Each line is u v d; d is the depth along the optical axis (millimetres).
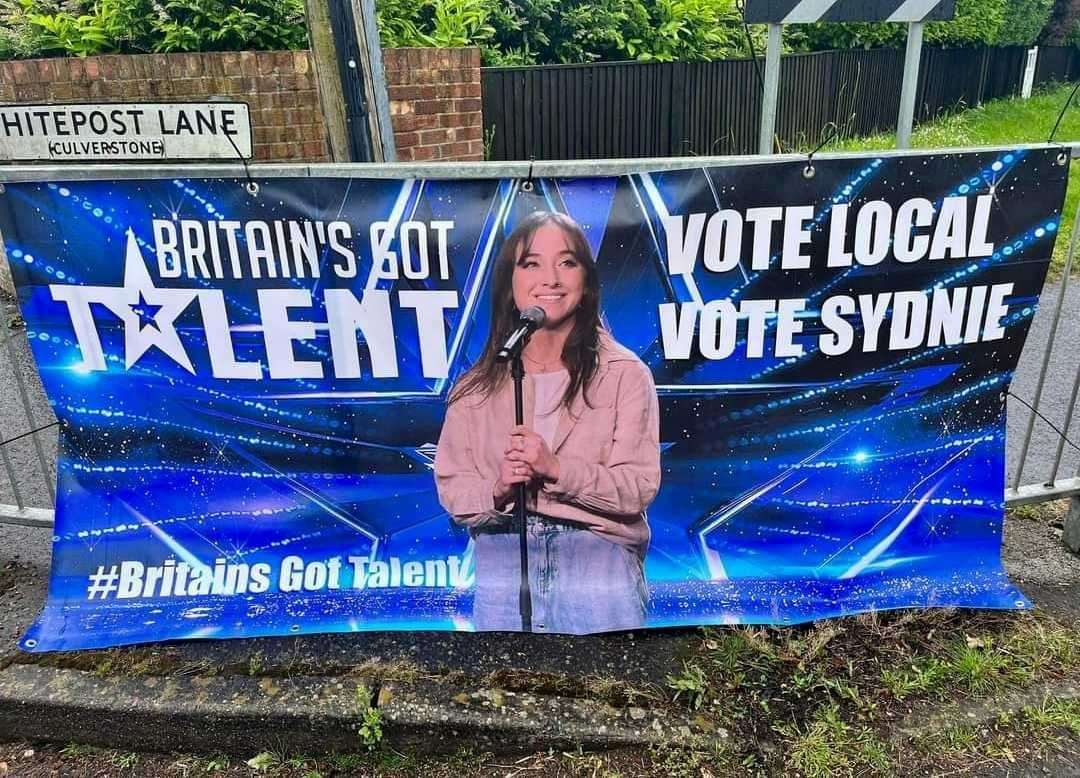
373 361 2600
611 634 2746
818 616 2766
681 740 2398
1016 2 17516
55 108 2838
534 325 2529
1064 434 3059
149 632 2697
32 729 2518
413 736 2438
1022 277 2623
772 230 2490
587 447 2652
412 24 7633
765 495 2748
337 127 3143
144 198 2447
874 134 12469
